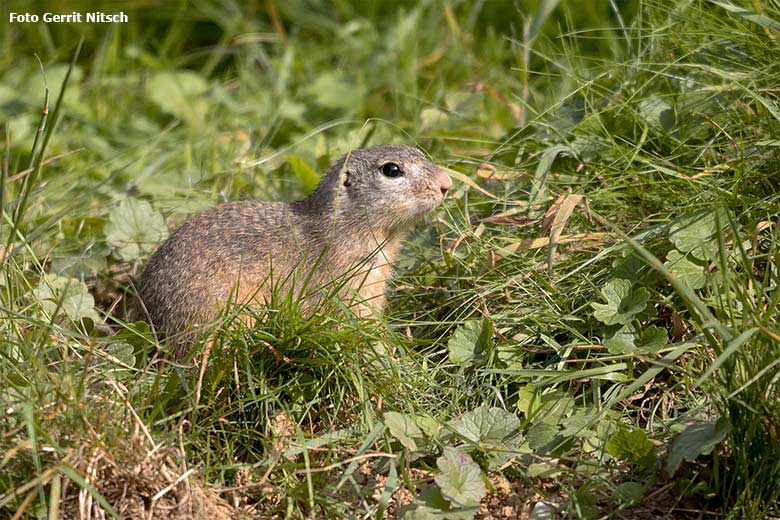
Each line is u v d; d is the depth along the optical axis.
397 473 8.26
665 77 11.84
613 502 7.89
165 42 19.31
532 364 9.44
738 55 11.41
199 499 7.77
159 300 10.83
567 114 12.35
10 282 9.52
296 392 9.02
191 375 9.12
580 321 9.63
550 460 8.25
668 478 7.97
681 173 10.52
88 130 16.94
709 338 7.68
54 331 9.18
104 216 13.22
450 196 11.83
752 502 7.50
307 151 15.34
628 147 11.41
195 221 11.25
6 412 7.96
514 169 11.66
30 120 16.97
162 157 15.40
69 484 7.65
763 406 7.45
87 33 19.75
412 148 11.55
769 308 7.74
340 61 18.72
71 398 7.90
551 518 7.70
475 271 10.67
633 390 8.26
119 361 9.03
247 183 13.43
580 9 17.70
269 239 11.13
